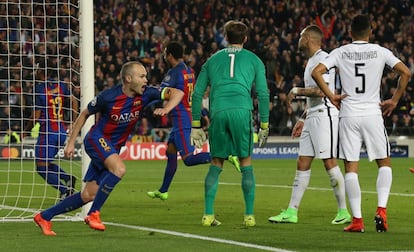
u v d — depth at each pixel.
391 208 25.34
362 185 35.44
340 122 19.44
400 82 19.12
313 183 36.19
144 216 23.31
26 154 56.69
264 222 21.67
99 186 18.67
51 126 26.88
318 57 20.88
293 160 58.72
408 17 75.38
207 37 67.44
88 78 21.75
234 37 20.78
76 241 17.84
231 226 20.70
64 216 22.66
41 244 17.41
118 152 19.17
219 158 20.77
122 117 18.69
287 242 17.61
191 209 25.39
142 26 66.25
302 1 73.88
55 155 27.39
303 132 21.39
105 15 66.75
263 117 20.62
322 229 20.00
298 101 63.00
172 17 69.12
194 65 65.12
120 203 27.38
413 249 16.62
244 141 20.41
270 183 36.62
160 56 65.00
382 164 19.58
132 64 18.44
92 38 21.84
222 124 20.33
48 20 58.97
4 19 58.84
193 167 49.78
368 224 21.22
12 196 30.28
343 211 21.41
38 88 27.06
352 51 19.23
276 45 67.25
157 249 16.61
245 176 20.80
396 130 64.75
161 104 59.69
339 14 73.75
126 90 18.56
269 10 71.81
